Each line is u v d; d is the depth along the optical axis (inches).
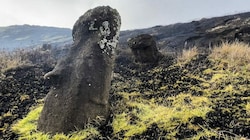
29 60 382.9
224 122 185.8
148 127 192.2
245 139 166.2
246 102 205.0
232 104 205.3
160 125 191.9
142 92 259.3
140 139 183.5
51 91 208.2
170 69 300.8
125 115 207.6
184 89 249.3
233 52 287.3
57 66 212.5
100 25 217.3
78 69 205.2
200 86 248.8
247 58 275.6
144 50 338.0
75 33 225.8
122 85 278.5
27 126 204.5
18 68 324.2
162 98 241.0
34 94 264.5
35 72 319.9
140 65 339.3
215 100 215.8
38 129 198.5
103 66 209.0
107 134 191.9
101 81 204.7
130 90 264.8
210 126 184.1
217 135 174.1
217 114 194.5
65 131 190.7
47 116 199.3
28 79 297.4
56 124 193.3
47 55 418.0
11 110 235.9
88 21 219.8
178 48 419.8
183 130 184.2
